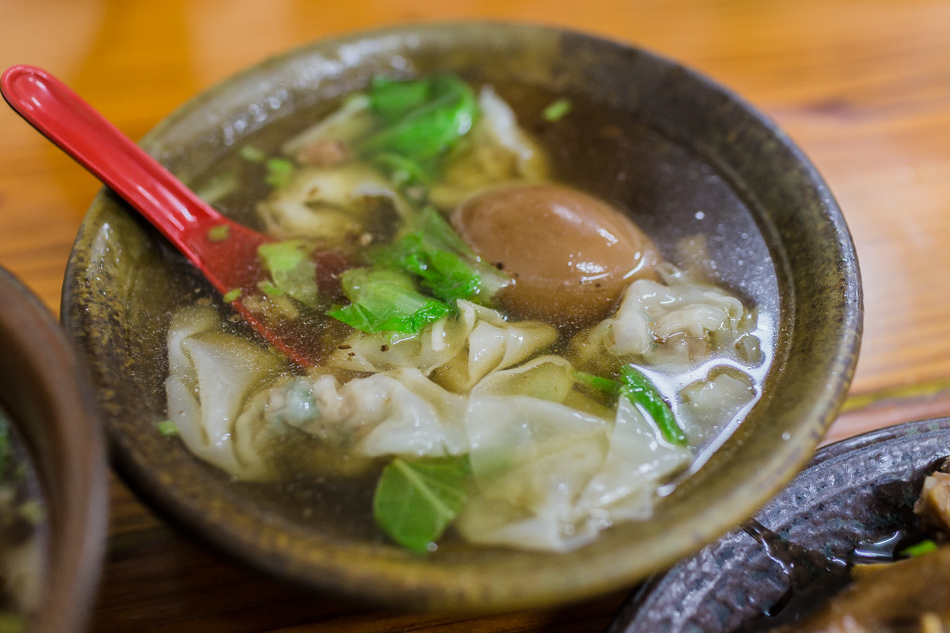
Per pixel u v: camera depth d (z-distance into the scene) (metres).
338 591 0.25
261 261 0.33
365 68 0.39
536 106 0.39
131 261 0.32
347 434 0.29
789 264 0.32
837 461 0.29
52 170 0.39
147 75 0.43
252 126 0.38
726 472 0.27
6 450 0.26
